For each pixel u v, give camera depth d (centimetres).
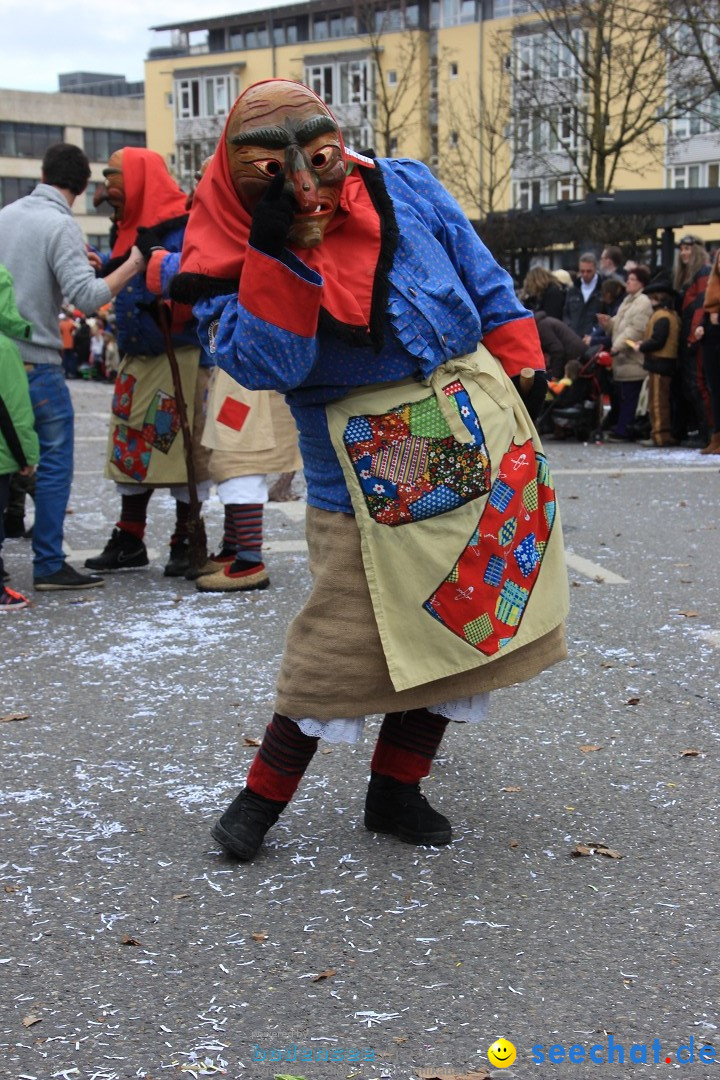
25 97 7519
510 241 1830
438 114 5084
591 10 2381
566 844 322
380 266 277
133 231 616
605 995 248
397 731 322
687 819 337
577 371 1270
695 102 2242
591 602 585
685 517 812
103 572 686
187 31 6906
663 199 1598
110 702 449
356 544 290
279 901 292
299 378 270
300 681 298
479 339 292
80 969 262
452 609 288
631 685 458
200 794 361
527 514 297
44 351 614
